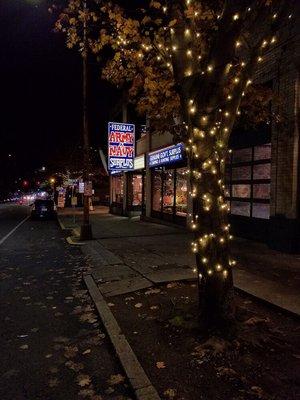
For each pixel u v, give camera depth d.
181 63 5.16
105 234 16.44
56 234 18.66
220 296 4.91
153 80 8.73
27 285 8.29
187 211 16.70
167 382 3.94
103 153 33.41
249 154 12.41
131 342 4.93
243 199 12.79
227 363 4.25
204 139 4.94
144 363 4.36
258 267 8.52
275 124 10.48
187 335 4.98
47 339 5.31
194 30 5.27
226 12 4.69
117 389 3.98
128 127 22.72
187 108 5.09
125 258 10.53
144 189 23.39
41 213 28.20
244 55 9.91
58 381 4.18
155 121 9.20
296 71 9.77
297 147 9.89
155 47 6.71
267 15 5.05
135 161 25.03
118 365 4.50
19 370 4.44
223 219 5.00
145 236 15.28
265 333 4.91
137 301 6.68
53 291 7.78
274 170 10.63
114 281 8.03
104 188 49.88
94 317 6.14
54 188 52.91
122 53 8.45
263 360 4.29
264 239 11.62
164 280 7.63
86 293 7.55
